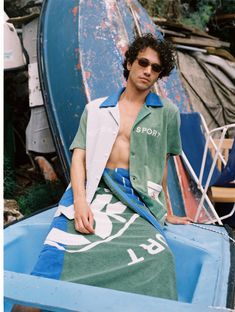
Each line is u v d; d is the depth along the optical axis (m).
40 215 2.05
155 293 1.39
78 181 1.83
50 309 0.94
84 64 3.00
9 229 1.87
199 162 3.05
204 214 2.95
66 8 3.28
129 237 1.60
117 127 1.87
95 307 0.92
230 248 1.80
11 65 3.76
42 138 3.71
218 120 5.50
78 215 1.67
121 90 2.00
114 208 1.78
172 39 5.46
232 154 2.64
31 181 4.22
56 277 1.42
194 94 5.38
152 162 1.91
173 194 2.92
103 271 1.42
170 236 1.87
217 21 7.18
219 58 5.88
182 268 1.76
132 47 1.91
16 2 4.84
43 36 3.27
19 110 4.60
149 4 5.95
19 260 1.77
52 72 3.16
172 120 1.93
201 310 0.93
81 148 1.93
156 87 3.55
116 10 3.43
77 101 2.95
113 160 1.87
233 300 1.35
